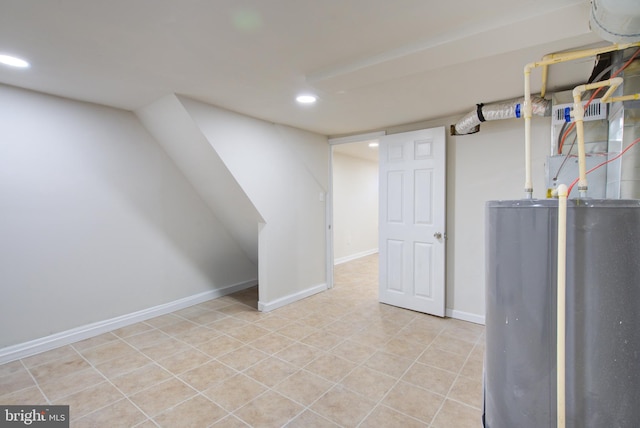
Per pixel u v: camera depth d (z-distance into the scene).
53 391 2.01
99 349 2.57
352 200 6.43
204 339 2.76
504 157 2.91
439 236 3.20
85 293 2.78
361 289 4.28
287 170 3.59
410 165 3.38
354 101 2.65
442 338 2.77
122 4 1.33
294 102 2.67
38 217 2.51
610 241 0.86
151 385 2.07
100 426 1.70
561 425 0.87
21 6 1.34
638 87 1.50
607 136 1.92
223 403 1.89
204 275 3.81
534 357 0.94
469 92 2.43
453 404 1.88
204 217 3.77
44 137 2.53
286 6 1.35
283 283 3.62
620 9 0.92
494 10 1.39
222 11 1.39
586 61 1.84
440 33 1.57
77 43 1.68
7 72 2.07
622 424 0.86
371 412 1.82
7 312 2.38
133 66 1.97
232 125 2.94
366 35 1.60
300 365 2.32
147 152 3.20
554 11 1.29
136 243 3.13
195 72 2.06
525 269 0.96
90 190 2.80
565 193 0.85
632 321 0.85
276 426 1.71
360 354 2.48
